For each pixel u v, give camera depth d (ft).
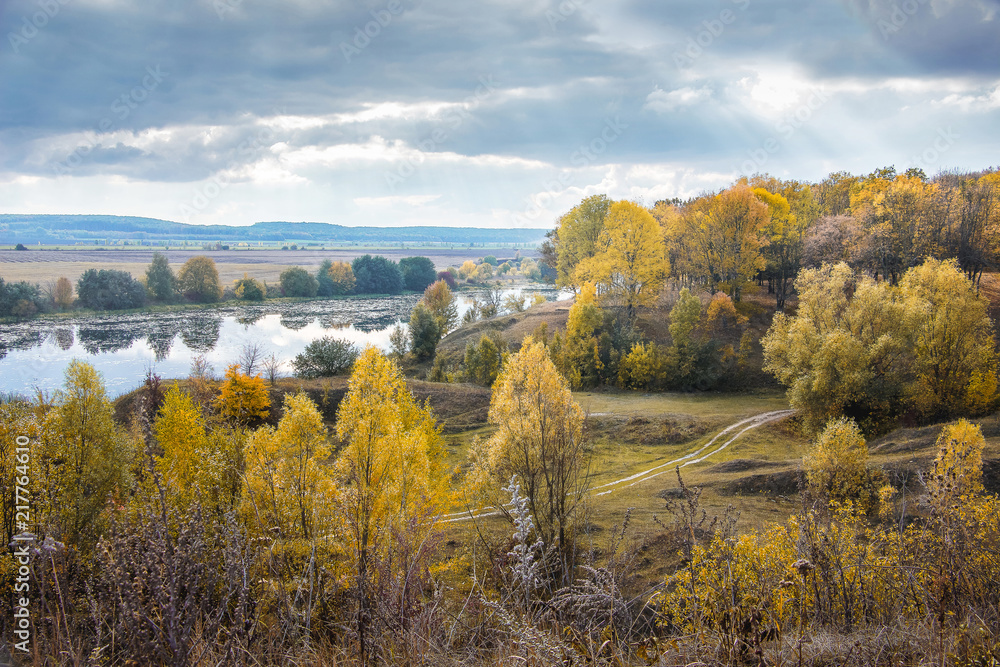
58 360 232.53
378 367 64.34
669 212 289.74
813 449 96.58
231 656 10.97
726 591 13.51
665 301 263.08
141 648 10.76
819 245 221.25
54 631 11.78
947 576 14.85
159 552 11.19
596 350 205.46
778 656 12.16
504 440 80.74
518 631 12.12
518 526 14.20
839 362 141.28
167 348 263.70
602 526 79.36
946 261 151.84
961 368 138.92
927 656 11.76
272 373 171.83
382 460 53.93
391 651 12.87
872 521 67.97
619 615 13.83
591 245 278.46
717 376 195.31
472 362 204.23
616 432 151.64
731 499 102.27
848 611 14.46
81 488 51.67
